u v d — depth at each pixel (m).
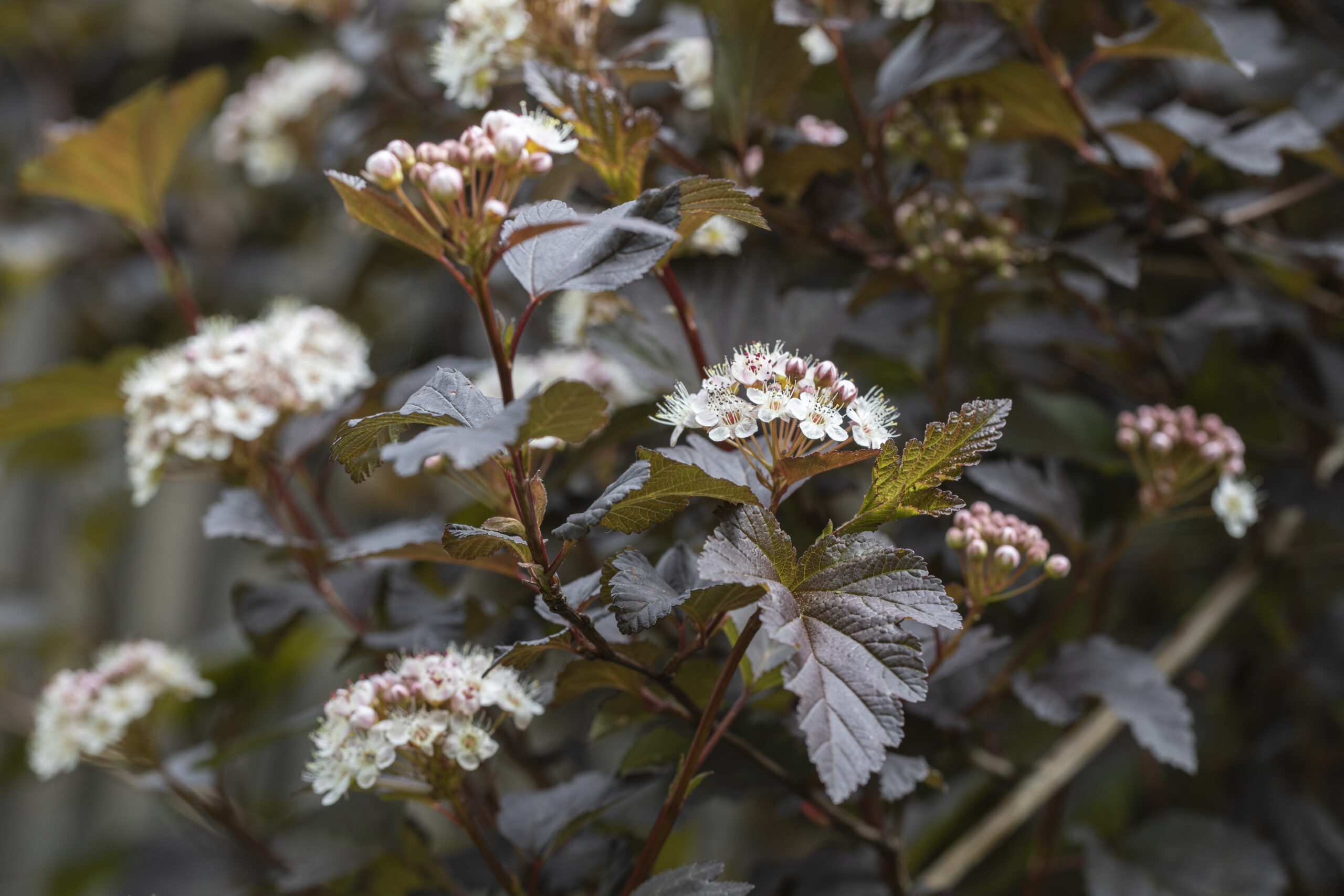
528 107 0.86
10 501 1.50
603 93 0.59
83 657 1.23
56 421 0.76
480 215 0.55
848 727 0.53
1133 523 0.76
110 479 1.44
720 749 0.63
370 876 0.66
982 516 0.61
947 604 0.54
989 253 0.69
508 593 0.76
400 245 0.95
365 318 1.21
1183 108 0.73
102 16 1.46
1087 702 0.76
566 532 0.55
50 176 0.82
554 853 0.65
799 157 0.69
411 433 0.69
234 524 0.67
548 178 0.64
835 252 0.72
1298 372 0.82
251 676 1.01
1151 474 0.70
